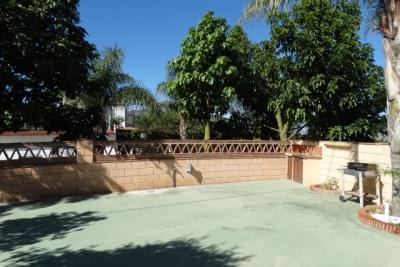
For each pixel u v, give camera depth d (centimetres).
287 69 959
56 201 736
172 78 1290
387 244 475
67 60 805
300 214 633
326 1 939
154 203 723
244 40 1097
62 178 780
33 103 833
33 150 755
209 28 999
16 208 676
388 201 619
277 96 1023
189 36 1013
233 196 794
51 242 484
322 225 563
